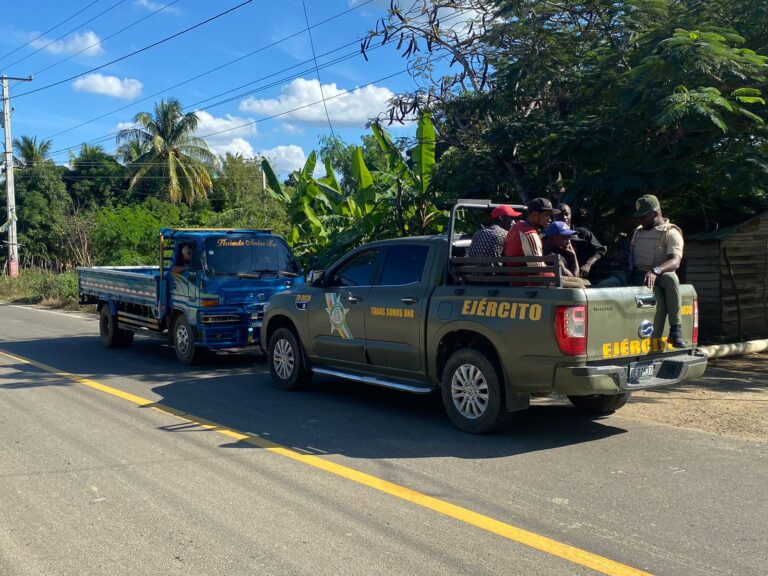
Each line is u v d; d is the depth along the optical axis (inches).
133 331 510.3
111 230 1082.7
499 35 469.7
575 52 467.5
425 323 279.7
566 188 469.7
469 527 178.4
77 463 236.8
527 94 470.3
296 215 676.7
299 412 308.8
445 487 208.5
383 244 311.9
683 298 266.8
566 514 186.2
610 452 243.0
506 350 248.7
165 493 206.7
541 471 222.8
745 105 394.0
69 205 1763.0
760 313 516.1
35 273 1245.1
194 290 426.0
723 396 329.1
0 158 1339.8
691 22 411.8
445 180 511.5
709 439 258.4
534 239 263.9
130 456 244.1
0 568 160.7
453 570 154.7
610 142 413.4
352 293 315.9
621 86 416.8
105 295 536.1
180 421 293.9
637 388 244.5
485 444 254.2
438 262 284.4
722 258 497.4
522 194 475.8
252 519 186.1
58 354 500.4
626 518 183.0
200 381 386.9
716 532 173.6
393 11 492.1
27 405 328.5
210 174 1908.2
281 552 165.6
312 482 214.7
